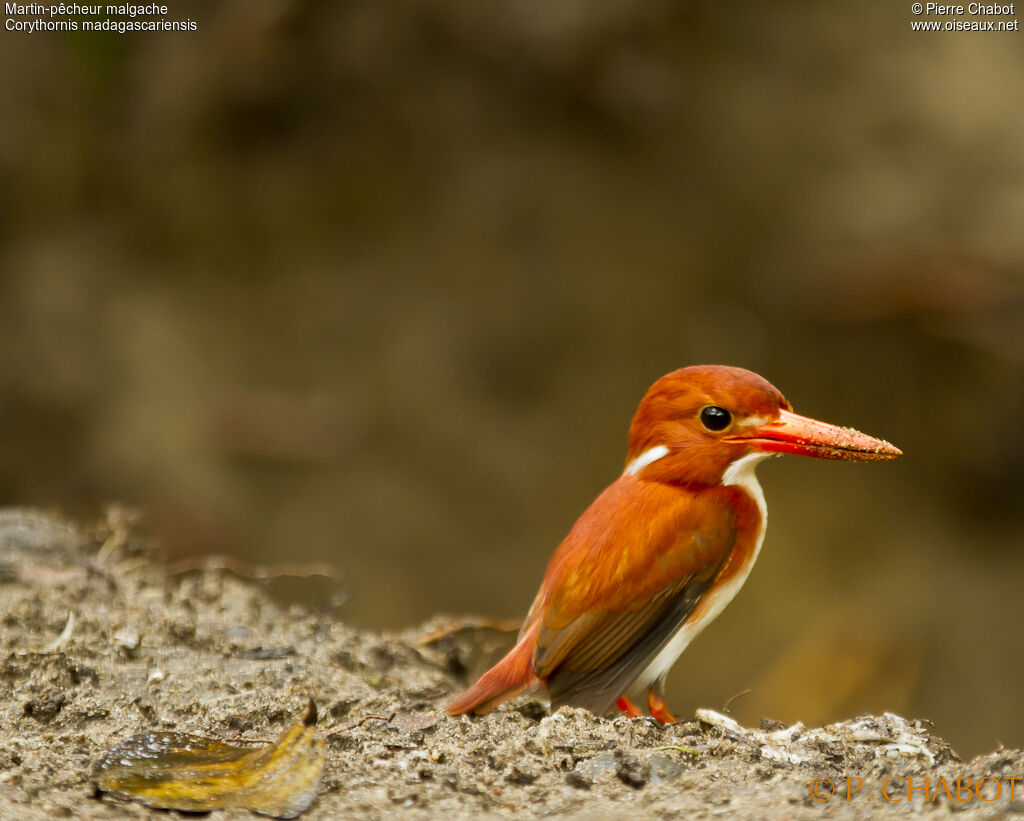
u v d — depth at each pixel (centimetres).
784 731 483
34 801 386
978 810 369
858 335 1550
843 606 1469
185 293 1505
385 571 1430
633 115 1577
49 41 1471
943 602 1468
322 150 1544
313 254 1538
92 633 571
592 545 560
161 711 503
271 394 1477
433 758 448
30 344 1434
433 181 1559
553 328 1528
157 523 1379
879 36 1645
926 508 1520
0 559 672
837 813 385
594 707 534
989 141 1605
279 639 602
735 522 571
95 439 1417
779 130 1599
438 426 1492
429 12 1538
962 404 1530
